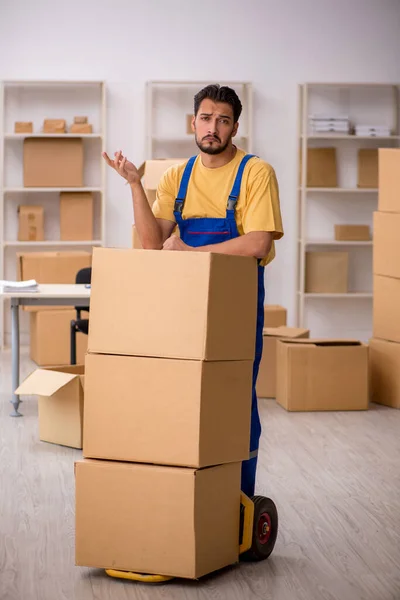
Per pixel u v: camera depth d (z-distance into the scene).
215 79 8.85
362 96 9.03
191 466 3.01
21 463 4.80
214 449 3.06
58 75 8.73
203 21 8.80
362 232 8.87
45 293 5.96
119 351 3.06
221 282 3.00
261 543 3.37
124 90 8.80
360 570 3.32
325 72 8.95
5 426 5.65
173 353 3.00
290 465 4.84
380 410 6.27
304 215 8.77
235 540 3.24
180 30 8.79
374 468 4.79
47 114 8.79
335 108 9.04
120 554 3.12
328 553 3.49
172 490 3.03
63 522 3.82
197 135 3.21
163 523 3.06
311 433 5.58
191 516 3.02
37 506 4.05
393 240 6.28
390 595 3.09
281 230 3.22
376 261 6.45
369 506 4.12
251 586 3.14
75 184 8.59
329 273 8.87
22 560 3.37
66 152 8.58
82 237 8.68
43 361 7.78
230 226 3.24
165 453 3.03
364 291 9.23
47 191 8.87
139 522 3.09
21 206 8.64
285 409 6.25
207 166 3.27
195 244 3.29
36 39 8.68
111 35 8.74
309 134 8.87
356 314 9.30
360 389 6.25
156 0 8.74
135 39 8.77
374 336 6.57
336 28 8.92
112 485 3.10
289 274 9.14
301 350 6.17
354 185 9.09
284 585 3.16
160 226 3.36
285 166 9.04
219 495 3.13
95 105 8.83
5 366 7.78
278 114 8.98
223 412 3.08
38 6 8.64
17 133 8.52
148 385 3.03
